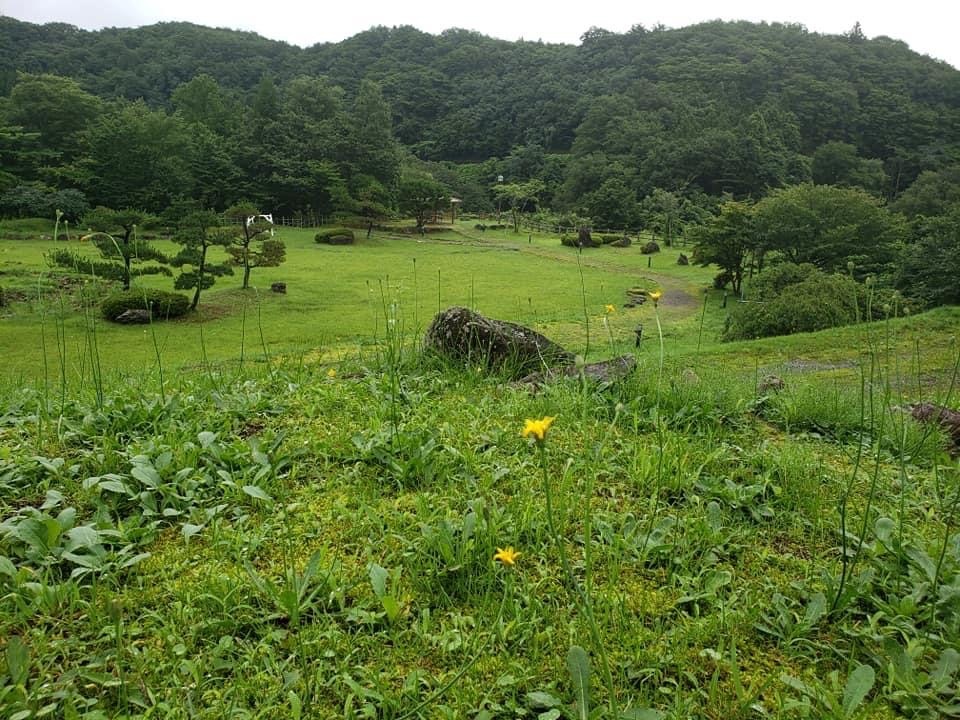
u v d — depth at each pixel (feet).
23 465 9.91
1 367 44.55
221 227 83.56
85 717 5.57
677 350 48.85
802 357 45.06
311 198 203.31
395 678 6.37
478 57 406.82
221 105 246.27
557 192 259.19
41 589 7.03
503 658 6.60
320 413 13.08
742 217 107.45
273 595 7.20
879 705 6.21
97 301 71.05
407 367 16.96
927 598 7.64
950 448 13.74
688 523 9.16
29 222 149.48
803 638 7.04
